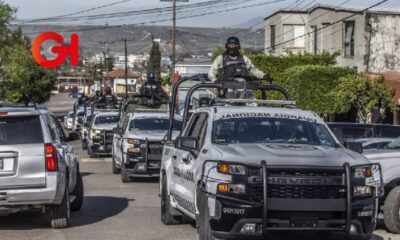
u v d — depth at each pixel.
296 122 11.81
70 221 14.31
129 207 16.55
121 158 23.08
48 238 12.38
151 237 12.57
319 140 11.55
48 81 83.00
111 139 34.19
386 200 13.02
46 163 12.56
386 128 20.47
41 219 14.56
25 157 12.48
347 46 48.66
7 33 74.81
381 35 46.41
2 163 12.43
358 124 20.55
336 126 20.45
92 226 13.73
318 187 9.92
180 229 13.41
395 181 13.02
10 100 74.50
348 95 36.53
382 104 36.28
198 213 10.77
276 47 59.28
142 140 22.53
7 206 12.58
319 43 53.59
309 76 40.47
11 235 12.66
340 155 10.38
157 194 19.36
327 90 40.41
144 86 32.25
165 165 14.01
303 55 47.66
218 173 10.08
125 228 13.51
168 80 81.81
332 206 9.89
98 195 19.09
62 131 15.20
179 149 12.89
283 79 44.19
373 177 10.37
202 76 14.88
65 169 13.19
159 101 31.92
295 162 9.96
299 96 40.59
